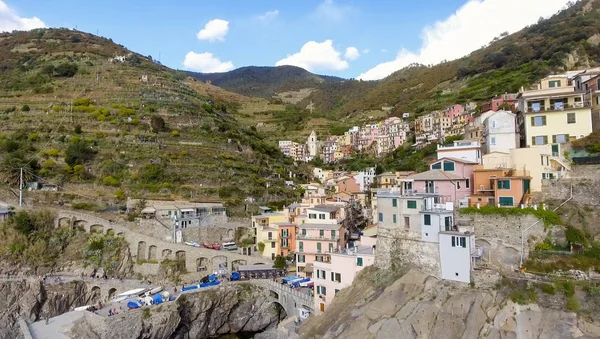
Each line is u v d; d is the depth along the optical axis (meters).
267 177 145.25
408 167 140.25
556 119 73.88
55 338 68.75
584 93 74.00
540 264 55.41
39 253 89.50
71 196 110.19
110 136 135.75
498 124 78.94
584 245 55.97
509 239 59.66
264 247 99.31
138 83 182.00
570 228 58.00
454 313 52.22
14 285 79.44
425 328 52.50
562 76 87.69
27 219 92.94
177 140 143.00
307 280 83.62
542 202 63.34
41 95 161.00
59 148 127.19
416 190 72.25
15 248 88.25
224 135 156.88
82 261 91.94
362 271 68.38
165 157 129.75
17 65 199.38
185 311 79.81
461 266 56.12
